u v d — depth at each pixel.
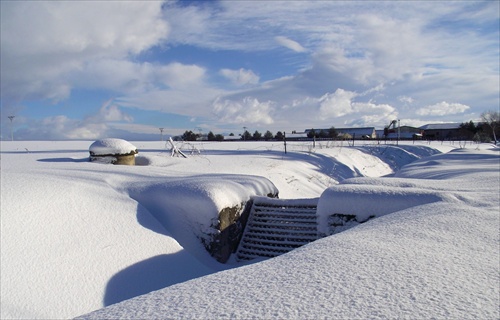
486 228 3.72
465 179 7.76
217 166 15.34
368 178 8.04
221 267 6.66
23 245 5.00
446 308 1.88
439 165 13.27
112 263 5.34
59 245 5.26
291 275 2.46
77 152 24.16
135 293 5.02
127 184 8.05
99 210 6.36
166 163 16.06
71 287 4.71
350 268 2.53
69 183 6.80
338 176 19.27
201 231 6.91
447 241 3.26
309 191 14.88
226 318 1.85
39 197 5.94
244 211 8.08
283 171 15.79
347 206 6.57
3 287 4.33
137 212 6.75
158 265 5.69
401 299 1.99
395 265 2.56
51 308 4.34
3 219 5.21
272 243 7.55
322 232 6.77
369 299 2.00
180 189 7.33
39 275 4.68
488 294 2.06
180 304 2.07
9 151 26.08
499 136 52.53
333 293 2.10
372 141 47.00
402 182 7.44
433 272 2.41
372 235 3.53
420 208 4.97
